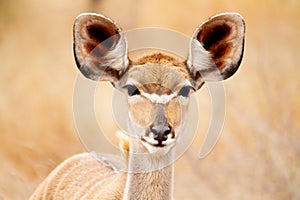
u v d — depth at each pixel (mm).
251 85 17781
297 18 21969
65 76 21797
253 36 20734
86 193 10250
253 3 22531
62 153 15273
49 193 10820
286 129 13938
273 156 13539
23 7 26266
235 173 14219
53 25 25484
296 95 17125
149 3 23594
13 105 20641
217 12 22625
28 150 16344
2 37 25078
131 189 9406
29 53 23812
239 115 15781
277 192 13148
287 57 19453
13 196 13062
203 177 14523
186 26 22516
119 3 23969
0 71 22609
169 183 9406
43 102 20609
